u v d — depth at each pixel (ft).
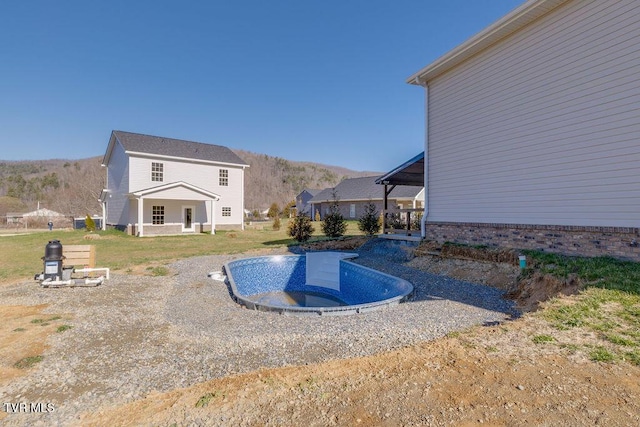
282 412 8.52
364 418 8.04
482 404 8.34
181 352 13.26
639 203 19.43
